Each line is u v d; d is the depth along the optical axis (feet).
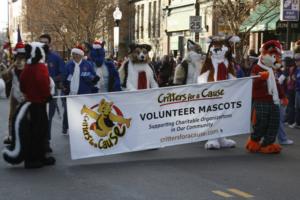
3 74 34.81
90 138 29.84
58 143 36.83
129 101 30.68
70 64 37.68
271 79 32.78
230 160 30.86
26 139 28.04
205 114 32.94
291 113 47.09
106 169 28.35
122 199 22.58
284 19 52.21
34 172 27.55
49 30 152.46
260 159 31.22
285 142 36.88
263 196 23.08
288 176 26.86
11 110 35.42
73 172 27.61
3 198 22.70
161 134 31.81
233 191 23.82
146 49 35.81
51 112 37.27
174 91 31.86
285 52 47.96
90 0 137.18
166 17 132.16
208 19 103.45
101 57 38.50
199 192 23.63
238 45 68.23
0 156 31.58
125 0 162.40
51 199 22.59
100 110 29.94
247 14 75.77
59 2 142.41
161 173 27.37
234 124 33.78
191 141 32.73
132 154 32.50
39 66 28.32
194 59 37.81
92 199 22.59
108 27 141.08
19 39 34.81
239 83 33.55
